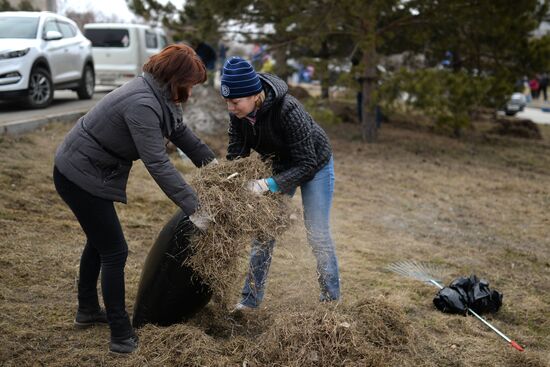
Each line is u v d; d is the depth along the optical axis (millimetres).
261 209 3141
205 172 3232
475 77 11023
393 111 10688
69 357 3072
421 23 11656
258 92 3061
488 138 13883
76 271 4227
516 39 11844
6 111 9703
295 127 3145
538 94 31453
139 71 15797
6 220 4980
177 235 3191
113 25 15672
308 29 10477
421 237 5891
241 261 3531
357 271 4723
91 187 2896
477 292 4082
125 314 3105
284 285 4094
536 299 4387
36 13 10914
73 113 9719
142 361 3008
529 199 7867
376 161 9883
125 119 2820
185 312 3375
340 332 3086
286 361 2990
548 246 5836
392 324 3441
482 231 6242
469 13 10680
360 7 9430
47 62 10375
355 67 10086
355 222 6246
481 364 3342
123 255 3059
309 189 3439
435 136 13719
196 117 10156
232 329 3420
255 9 11203
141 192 6395
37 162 6777
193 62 2895
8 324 3348
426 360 3305
